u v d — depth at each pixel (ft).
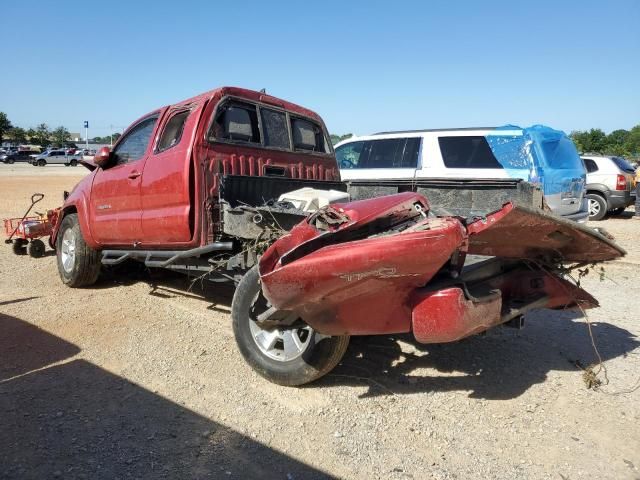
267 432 10.62
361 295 10.14
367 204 11.09
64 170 155.84
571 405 12.01
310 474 9.28
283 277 10.11
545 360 14.67
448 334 10.00
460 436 10.66
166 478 9.01
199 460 9.57
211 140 16.53
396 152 33.81
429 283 10.44
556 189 30.14
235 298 13.10
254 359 12.85
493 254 11.98
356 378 13.20
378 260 9.52
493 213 9.91
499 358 14.73
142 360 14.06
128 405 11.58
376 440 10.44
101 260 21.25
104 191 19.83
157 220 17.16
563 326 17.69
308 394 12.30
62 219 22.53
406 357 14.58
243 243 14.90
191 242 16.46
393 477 9.27
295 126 20.12
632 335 16.84
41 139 346.95
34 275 24.40
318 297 10.16
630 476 9.41
